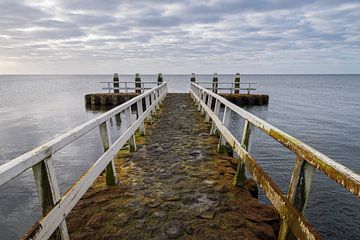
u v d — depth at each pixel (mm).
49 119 18516
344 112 23453
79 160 9594
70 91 55250
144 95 7117
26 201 6578
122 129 15203
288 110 24297
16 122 17484
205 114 9188
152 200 3453
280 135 2262
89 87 74125
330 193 7371
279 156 10422
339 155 11164
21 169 1596
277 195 2164
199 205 3322
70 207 2277
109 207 3268
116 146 3904
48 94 45875
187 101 15805
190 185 3924
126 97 21344
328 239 5570
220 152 5520
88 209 3219
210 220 2984
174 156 5324
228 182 4035
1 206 6355
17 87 79125
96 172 2953
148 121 8688
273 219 3023
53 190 2018
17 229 5539
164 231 2771
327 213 6445
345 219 6219
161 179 4156
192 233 2740
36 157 1780
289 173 8797
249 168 2996
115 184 3938
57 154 10234
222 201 3426
